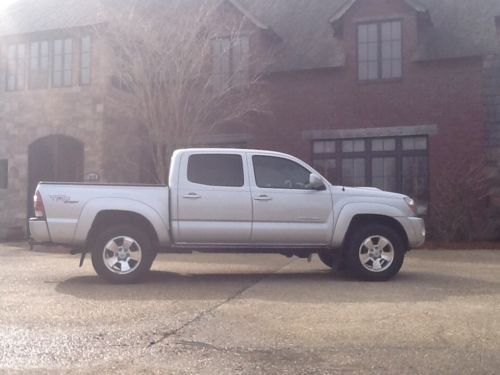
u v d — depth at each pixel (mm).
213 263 11055
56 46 17078
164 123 14805
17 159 17156
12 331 5777
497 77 15461
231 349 5211
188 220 8664
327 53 16734
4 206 17188
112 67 15891
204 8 16562
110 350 5176
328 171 16766
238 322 6133
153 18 15922
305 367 4742
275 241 8836
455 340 5461
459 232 14680
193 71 15328
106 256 8508
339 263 9273
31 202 17094
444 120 15773
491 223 15016
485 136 15453
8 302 7141
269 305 6953
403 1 16094
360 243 8828
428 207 15750
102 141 16281
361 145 16578
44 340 5469
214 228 8688
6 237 16297
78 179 16953
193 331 5789
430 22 16375
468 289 8047
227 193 8734
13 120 17250
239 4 16688
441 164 15711
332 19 16406
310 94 16844
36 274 9484
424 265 10695
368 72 16500
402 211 9000
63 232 8414
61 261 11297
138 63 14688
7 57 17578
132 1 17266
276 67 16812
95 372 4613
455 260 11438
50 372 4613
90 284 8477
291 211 8812
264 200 8773
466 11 16594
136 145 17297
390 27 16391
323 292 7816
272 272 9859
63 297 7461
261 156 9000
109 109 16469
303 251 8977
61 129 16719
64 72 16969
